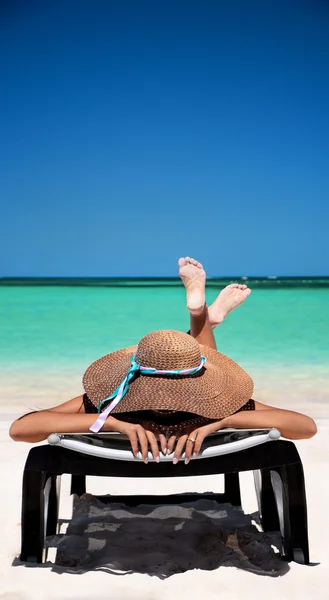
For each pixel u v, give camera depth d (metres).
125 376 1.82
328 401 4.43
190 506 2.51
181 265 2.72
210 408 1.72
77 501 2.54
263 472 2.19
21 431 1.75
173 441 1.71
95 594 1.67
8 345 7.43
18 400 4.41
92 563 1.94
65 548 2.07
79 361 6.21
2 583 1.71
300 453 3.15
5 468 2.92
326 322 10.44
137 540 2.14
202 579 1.75
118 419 1.77
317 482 2.73
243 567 1.87
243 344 7.53
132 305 15.37
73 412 1.93
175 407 1.70
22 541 1.82
